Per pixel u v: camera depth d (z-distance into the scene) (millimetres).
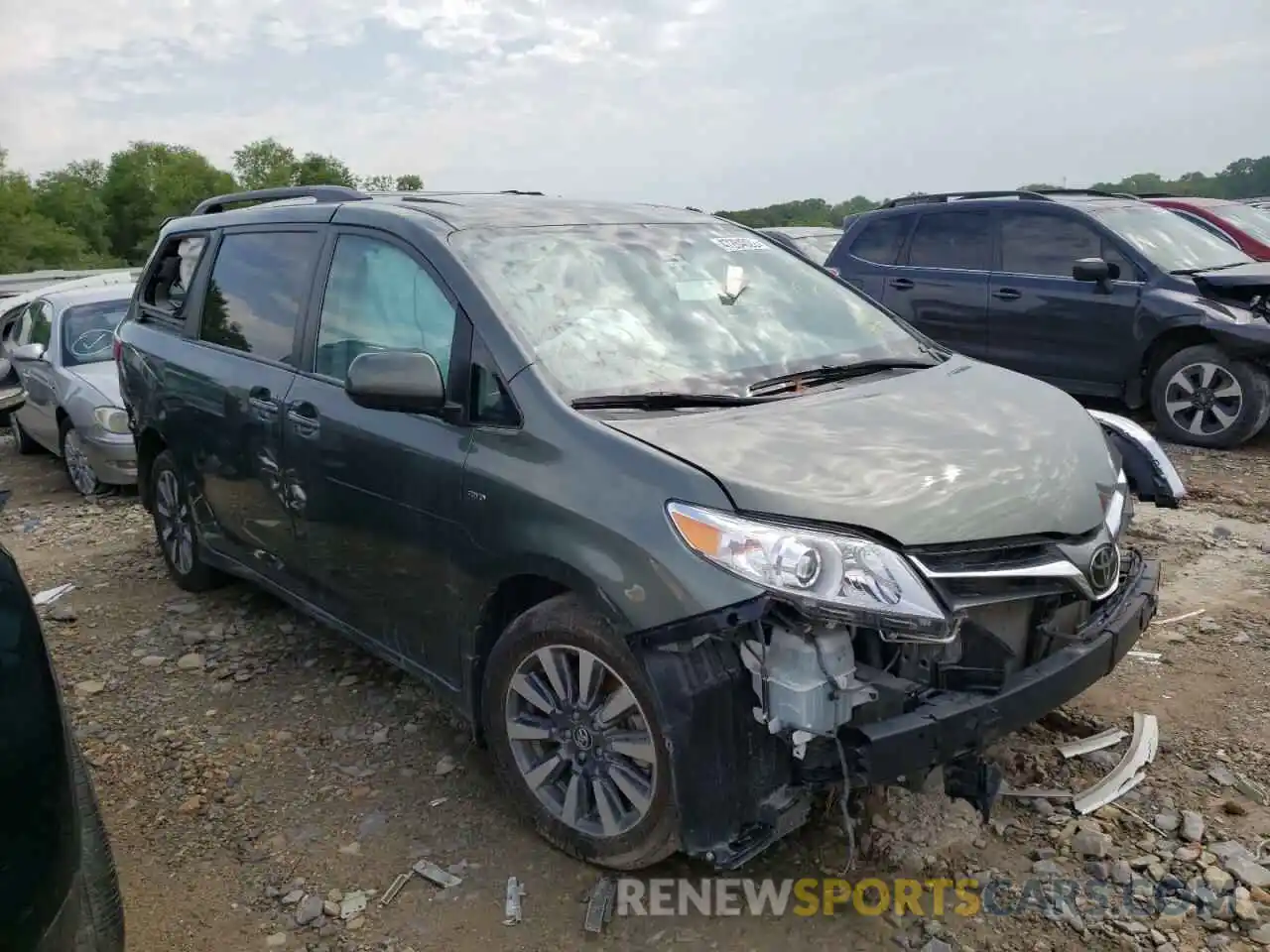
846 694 2521
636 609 2643
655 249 3898
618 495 2752
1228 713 3771
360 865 3125
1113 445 3588
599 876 3016
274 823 3363
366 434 3572
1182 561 5391
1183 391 8172
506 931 2816
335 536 3836
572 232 3818
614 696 2848
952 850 3035
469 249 3527
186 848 3256
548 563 2873
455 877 3041
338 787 3557
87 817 2244
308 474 3918
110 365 8633
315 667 4527
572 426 2945
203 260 5016
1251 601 4801
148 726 4062
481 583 3152
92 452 7969
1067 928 2732
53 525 7449
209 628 5023
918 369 3770
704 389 3275
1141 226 8773
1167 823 3127
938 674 2684
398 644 3676
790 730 2549
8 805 1740
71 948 1822
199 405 4664
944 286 9375
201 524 4992
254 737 3932
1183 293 8070
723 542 2553
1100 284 8438
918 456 2836
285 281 4309
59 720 1905
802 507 2570
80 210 79500
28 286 16000
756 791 2611
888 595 2486
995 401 3375
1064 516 2832
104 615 5289
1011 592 2682
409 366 3146
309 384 3963
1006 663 2746
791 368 3545
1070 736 3652
